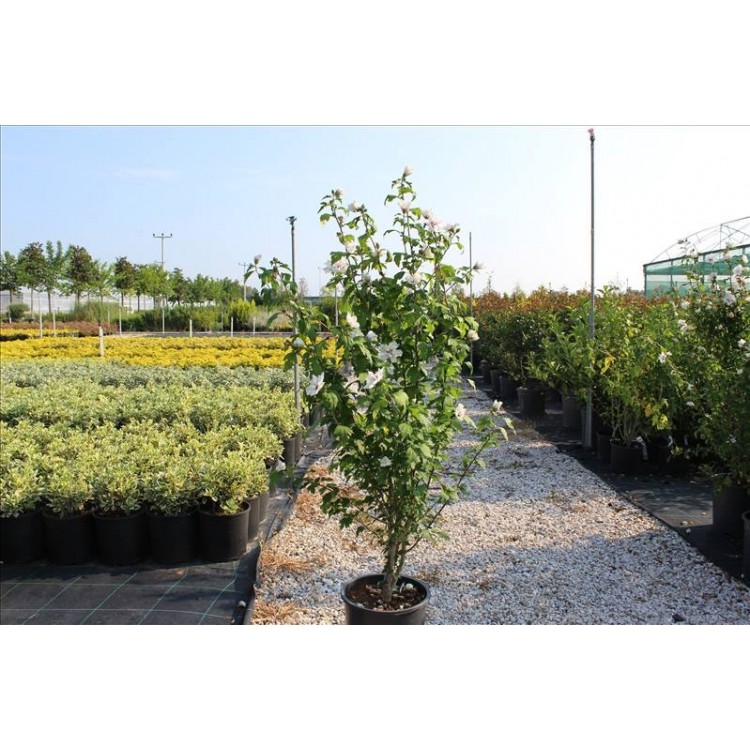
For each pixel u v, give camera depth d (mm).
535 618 3707
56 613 3803
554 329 8398
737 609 3818
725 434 4707
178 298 42500
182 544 4449
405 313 2846
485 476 6531
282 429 6445
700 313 5715
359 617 3100
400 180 2926
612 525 5141
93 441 5535
